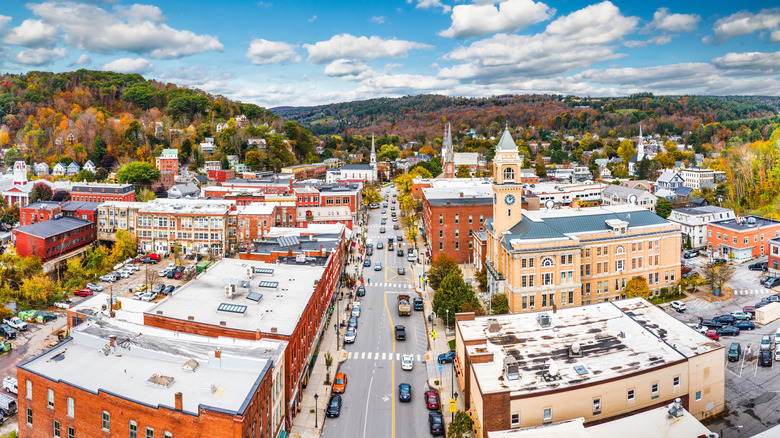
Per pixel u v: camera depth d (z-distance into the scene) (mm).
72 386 53938
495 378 62281
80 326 68125
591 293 109125
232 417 48344
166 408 49844
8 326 97438
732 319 98312
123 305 86688
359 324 105500
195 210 157125
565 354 67750
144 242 158000
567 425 56656
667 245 114250
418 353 91938
